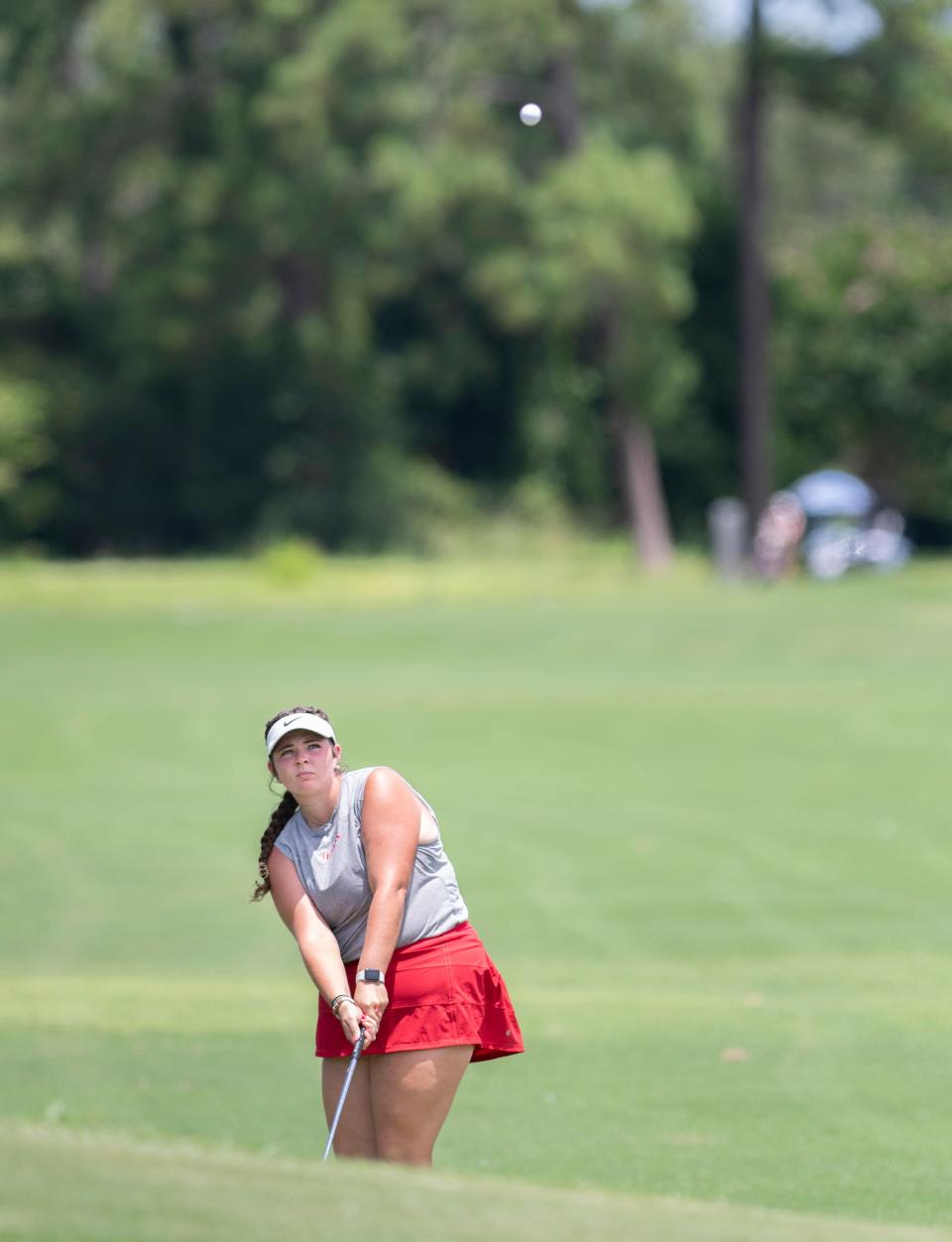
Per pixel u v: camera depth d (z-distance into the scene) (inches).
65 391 7431.1
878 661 4052.7
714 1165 922.7
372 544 7367.1
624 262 6756.9
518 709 3481.8
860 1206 832.9
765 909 2026.3
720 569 5954.7
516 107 7057.1
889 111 6678.2
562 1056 1238.9
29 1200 538.3
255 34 6899.6
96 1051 1279.5
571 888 2144.4
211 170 6973.4
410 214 6722.4
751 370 6889.8
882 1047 1262.3
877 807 2608.3
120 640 4522.6
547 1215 542.9
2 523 7352.4
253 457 7500.0
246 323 7421.3
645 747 3102.9
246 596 5393.7
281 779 785.6
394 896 764.0
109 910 2086.6
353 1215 533.0
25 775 2933.1
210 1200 542.9
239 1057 1268.5
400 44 6584.6
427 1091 771.4
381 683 3855.8
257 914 2074.3
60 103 7204.7
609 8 7007.9
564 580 6053.2
